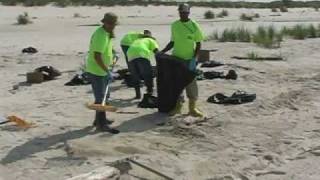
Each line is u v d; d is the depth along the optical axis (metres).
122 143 8.46
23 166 7.46
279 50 20.58
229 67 16.25
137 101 11.58
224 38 24.45
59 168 7.38
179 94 10.17
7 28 31.22
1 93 12.67
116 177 6.89
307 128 9.35
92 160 7.68
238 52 20.00
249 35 24.89
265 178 7.07
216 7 56.94
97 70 8.91
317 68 16.20
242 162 7.62
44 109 10.86
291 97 11.77
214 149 8.22
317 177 7.10
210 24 35.44
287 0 67.12
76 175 7.10
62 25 33.31
